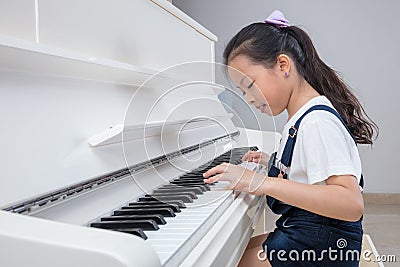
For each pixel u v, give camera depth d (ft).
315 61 3.88
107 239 1.24
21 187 1.88
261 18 12.49
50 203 2.09
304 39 3.92
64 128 2.34
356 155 3.37
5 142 1.88
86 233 1.27
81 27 2.84
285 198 3.09
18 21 2.18
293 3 12.26
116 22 3.37
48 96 2.29
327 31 12.10
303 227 3.55
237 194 3.19
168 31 4.55
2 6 2.06
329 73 3.99
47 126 2.20
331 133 3.27
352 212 3.00
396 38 11.80
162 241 1.91
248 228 3.04
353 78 12.05
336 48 12.09
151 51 4.09
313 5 12.14
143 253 1.23
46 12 2.44
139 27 3.81
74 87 2.62
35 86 2.22
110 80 3.09
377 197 11.94
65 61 2.15
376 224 9.63
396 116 11.89
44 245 1.22
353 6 11.93
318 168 3.19
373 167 11.98
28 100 2.12
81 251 1.19
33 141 2.05
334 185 3.09
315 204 3.02
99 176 2.48
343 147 3.21
